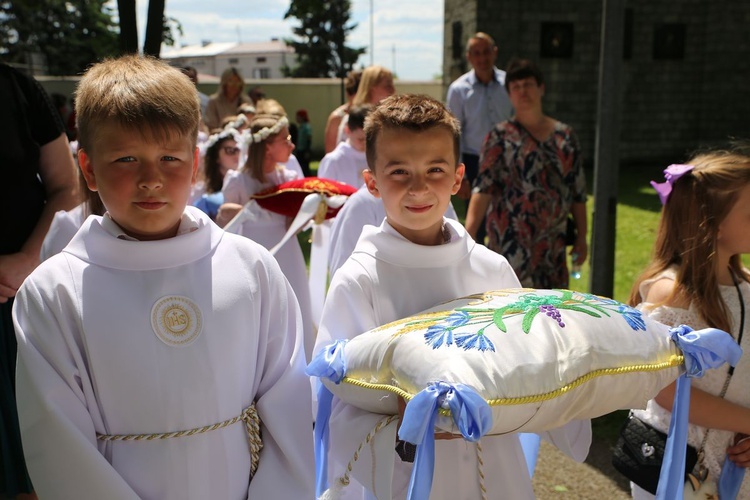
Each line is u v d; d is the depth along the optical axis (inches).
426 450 57.0
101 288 64.6
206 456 65.6
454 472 73.5
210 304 66.9
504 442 75.6
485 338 61.5
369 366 65.9
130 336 64.0
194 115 66.9
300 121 705.6
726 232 86.4
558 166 170.1
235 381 67.4
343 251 125.6
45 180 111.2
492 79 276.4
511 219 171.3
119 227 67.6
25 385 62.5
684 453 71.8
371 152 79.6
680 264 87.9
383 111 77.8
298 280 156.6
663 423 85.2
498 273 82.7
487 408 55.1
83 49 1255.5
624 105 717.9
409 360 62.1
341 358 69.0
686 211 87.3
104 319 63.7
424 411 56.2
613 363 64.1
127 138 62.9
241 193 160.9
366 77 212.2
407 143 75.2
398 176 76.0
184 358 65.1
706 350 68.0
